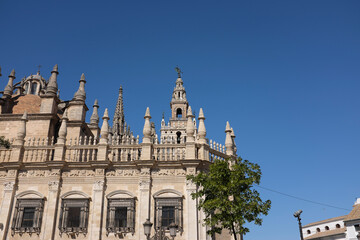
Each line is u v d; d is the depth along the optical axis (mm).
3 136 37625
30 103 45188
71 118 42094
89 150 32469
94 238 28703
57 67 42625
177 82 103875
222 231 30688
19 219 29859
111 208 29672
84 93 43844
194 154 30969
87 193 30547
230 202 23375
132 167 31094
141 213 29172
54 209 29828
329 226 66188
